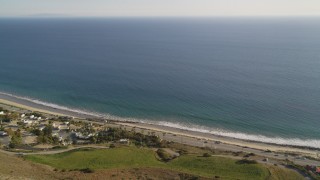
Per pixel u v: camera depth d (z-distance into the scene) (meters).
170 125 134.75
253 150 109.31
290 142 118.94
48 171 71.88
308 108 148.50
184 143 113.94
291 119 137.50
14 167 68.31
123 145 103.69
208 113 146.12
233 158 95.69
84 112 150.88
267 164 92.56
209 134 125.75
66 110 152.88
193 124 135.62
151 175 76.31
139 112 149.50
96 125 127.75
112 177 71.81
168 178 74.88
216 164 89.00
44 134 110.06
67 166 80.38
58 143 104.31
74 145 102.94
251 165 88.69
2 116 129.50
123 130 121.31
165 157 95.62
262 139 121.38
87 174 72.12
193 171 83.19
